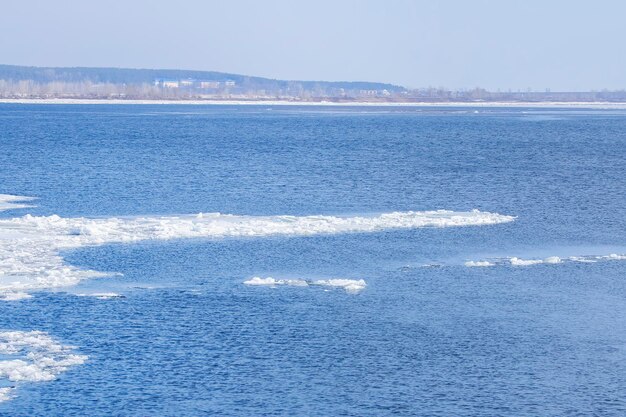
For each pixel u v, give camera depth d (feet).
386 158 598.34
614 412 145.48
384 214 330.34
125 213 336.70
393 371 162.71
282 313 198.70
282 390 153.38
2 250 256.93
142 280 227.40
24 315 193.98
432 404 148.25
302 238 285.43
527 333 185.88
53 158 563.07
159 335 181.88
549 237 294.87
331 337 181.68
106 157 577.43
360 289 221.05
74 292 214.28
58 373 159.33
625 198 394.93
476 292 219.41
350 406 146.92
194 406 146.30
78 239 274.36
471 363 167.22
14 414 142.00
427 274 238.48
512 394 152.66
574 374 162.20
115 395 150.20
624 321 195.21
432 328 188.65
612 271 243.60
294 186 431.02
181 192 403.34
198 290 218.18
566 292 220.23
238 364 165.58
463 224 316.40
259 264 247.70
